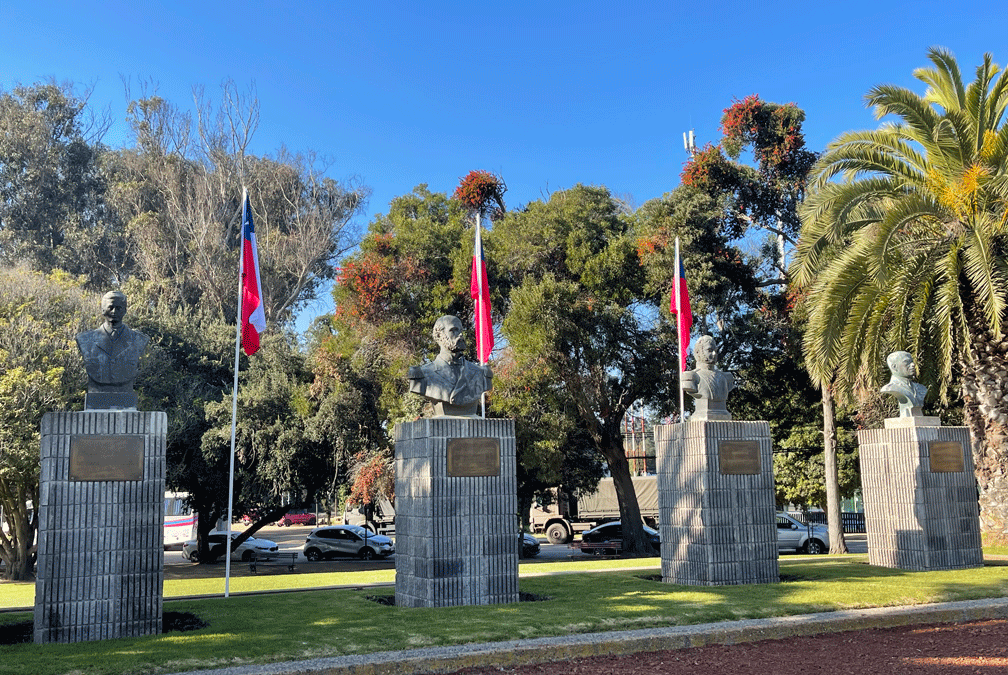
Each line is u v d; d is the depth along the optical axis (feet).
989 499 55.52
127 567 28.63
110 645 26.53
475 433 35.37
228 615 32.32
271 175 179.22
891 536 46.39
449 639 26.84
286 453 101.96
